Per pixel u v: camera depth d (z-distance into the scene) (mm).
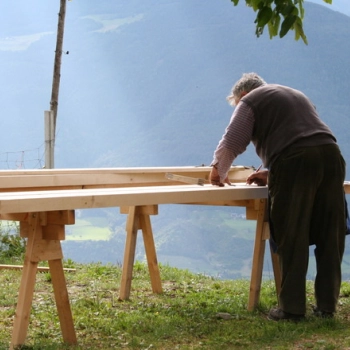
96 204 4746
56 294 5094
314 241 6000
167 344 5156
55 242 4988
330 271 5914
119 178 7391
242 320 6000
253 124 5871
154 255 7496
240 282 8648
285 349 4812
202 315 6199
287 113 5746
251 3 5102
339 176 5773
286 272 5812
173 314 6328
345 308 6570
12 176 6418
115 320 5965
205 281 8656
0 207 4129
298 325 5566
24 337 4879
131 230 7055
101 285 7918
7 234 11352
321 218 5852
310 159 5598
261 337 5246
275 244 5859
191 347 5023
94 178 7141
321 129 5723
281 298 5867
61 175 6836
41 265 9570
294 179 5621
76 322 5816
